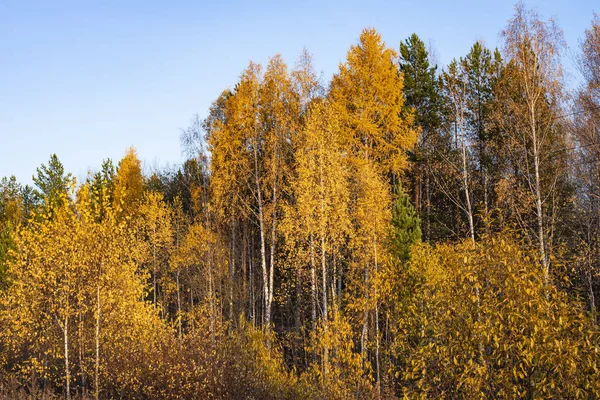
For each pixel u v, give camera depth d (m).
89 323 15.80
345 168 18.66
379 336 16.48
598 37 17.73
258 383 15.38
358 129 19.70
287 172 21.45
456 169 19.98
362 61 20.61
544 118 17.16
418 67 28.31
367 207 17.42
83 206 14.88
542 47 17.00
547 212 17.19
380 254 17.88
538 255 8.31
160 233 26.84
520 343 7.55
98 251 14.88
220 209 23.42
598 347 7.25
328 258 19.53
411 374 8.78
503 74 19.22
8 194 46.91
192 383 14.99
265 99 22.09
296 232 18.16
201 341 16.44
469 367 7.81
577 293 8.62
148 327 17.25
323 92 22.28
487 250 8.33
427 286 12.21
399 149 20.06
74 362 16.83
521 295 7.84
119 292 15.85
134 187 33.84
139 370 15.53
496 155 20.31
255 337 17.86
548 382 7.52
